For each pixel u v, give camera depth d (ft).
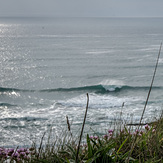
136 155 10.08
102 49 286.05
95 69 170.50
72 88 109.19
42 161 8.90
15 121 61.98
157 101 81.10
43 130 53.93
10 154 10.11
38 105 83.87
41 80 136.77
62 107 78.69
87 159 9.04
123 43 358.43
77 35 510.17
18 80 135.44
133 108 71.61
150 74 151.02
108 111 69.10
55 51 258.57
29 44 325.62
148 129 12.50
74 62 198.18
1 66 174.09
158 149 9.92
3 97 101.45
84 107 76.64
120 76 148.46
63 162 8.84
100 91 108.06
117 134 12.10
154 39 428.15
